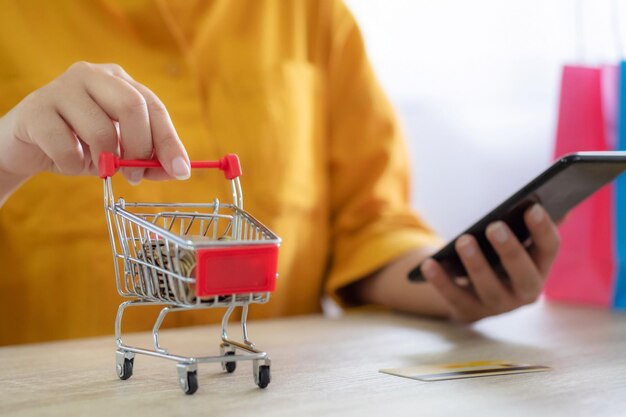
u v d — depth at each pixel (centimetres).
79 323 122
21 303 122
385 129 148
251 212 133
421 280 110
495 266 106
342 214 144
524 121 185
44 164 88
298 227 140
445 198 189
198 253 62
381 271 131
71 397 65
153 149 76
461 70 187
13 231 121
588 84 133
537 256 103
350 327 108
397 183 147
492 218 95
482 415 60
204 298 63
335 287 135
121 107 74
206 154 129
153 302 68
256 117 135
